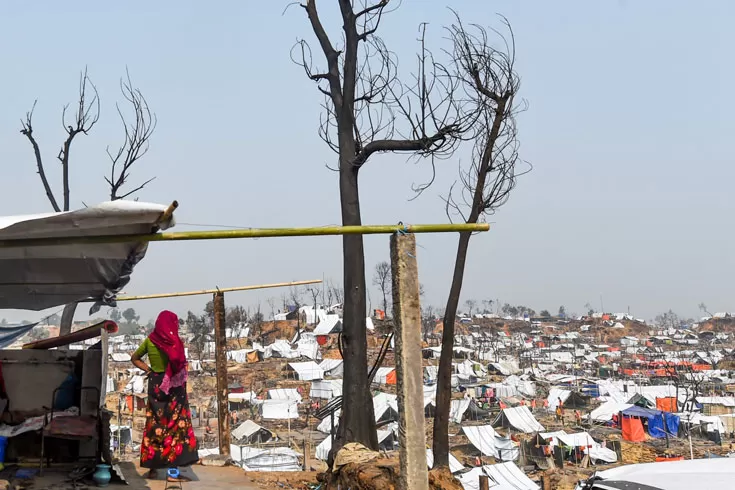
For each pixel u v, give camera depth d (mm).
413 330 5734
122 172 17938
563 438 50156
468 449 51812
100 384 8039
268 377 85812
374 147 11992
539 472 45719
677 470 5895
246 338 114312
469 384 88688
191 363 92812
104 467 7500
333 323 109875
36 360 8289
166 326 7945
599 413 66750
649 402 74375
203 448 43281
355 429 11555
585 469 46125
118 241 5711
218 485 8508
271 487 9250
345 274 12047
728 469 5793
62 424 7438
